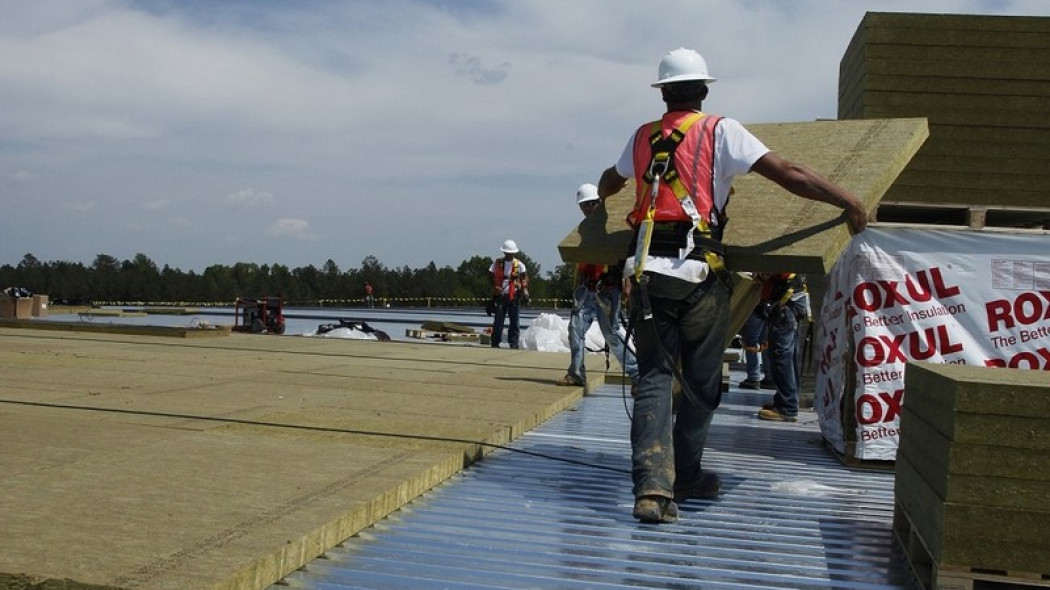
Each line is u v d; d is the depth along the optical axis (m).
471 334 18.88
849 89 6.93
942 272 5.28
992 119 6.13
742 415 7.34
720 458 5.42
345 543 3.26
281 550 2.83
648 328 3.77
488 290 46.97
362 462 4.10
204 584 2.47
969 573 2.85
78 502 3.22
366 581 2.91
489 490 4.17
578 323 7.70
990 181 6.12
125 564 2.59
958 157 6.14
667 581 3.11
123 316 25.84
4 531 2.84
